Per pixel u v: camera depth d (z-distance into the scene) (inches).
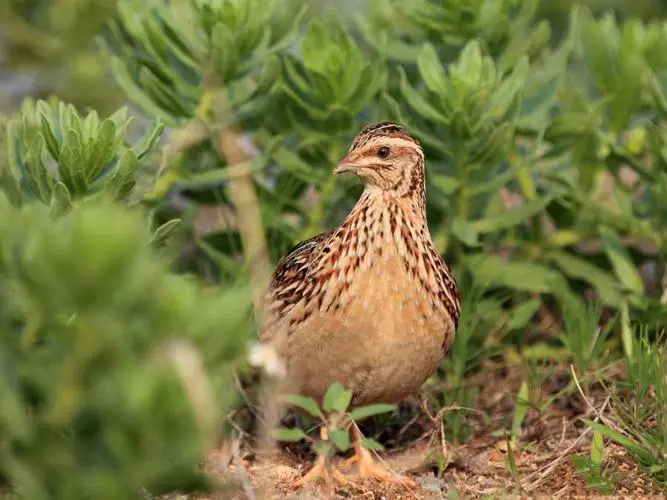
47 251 251.6
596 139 507.5
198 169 500.7
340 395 329.4
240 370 439.2
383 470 399.9
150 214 392.8
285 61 465.7
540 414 430.3
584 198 487.2
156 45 454.6
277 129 487.8
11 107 593.6
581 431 417.4
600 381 418.9
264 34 464.8
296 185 489.4
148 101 459.2
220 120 456.8
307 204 540.4
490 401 458.6
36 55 610.9
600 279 490.3
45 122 378.3
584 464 376.8
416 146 392.8
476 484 393.7
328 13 500.7
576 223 507.5
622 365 451.5
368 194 385.1
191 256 509.4
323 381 387.5
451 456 410.9
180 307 265.9
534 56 500.7
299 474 398.0
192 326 266.8
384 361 379.9
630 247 504.7
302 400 333.7
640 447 375.6
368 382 386.0
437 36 491.5
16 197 393.4
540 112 479.2
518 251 520.4
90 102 594.6
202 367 270.4
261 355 336.5
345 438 317.1
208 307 269.0
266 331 395.5
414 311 376.8
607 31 522.0
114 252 251.9
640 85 504.1
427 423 442.9
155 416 258.8
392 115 485.7
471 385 464.8
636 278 480.4
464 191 466.9
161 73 464.8
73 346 265.4
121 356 266.1
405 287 374.9
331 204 484.7
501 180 466.6
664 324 469.4
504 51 497.4
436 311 382.9
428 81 449.7
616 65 506.6
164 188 459.2
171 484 289.4
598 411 406.9
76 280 253.1
